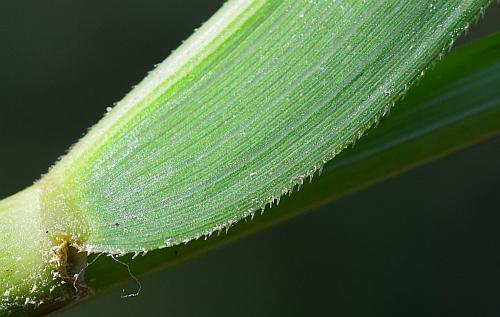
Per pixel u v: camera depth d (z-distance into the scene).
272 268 0.23
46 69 0.22
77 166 0.10
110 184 0.10
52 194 0.10
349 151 0.11
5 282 0.10
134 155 0.10
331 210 0.23
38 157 0.21
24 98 0.22
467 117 0.11
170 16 0.23
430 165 0.24
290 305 0.22
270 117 0.10
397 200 0.23
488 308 0.23
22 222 0.10
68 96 0.22
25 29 0.22
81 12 0.22
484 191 0.24
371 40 0.10
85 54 0.22
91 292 0.10
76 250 0.10
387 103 0.10
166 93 0.10
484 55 0.11
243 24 0.10
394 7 0.10
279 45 0.10
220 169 0.10
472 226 0.23
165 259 0.10
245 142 0.10
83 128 0.22
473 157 0.24
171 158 0.10
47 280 0.10
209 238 0.10
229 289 0.22
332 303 0.23
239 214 0.10
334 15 0.10
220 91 0.10
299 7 0.10
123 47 0.22
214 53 0.10
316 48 0.10
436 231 0.23
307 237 0.23
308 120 0.10
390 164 0.11
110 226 0.10
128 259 0.10
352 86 0.10
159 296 0.21
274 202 0.11
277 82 0.10
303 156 0.10
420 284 0.23
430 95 0.11
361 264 0.23
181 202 0.10
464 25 0.10
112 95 0.22
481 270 0.23
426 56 0.10
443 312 0.23
